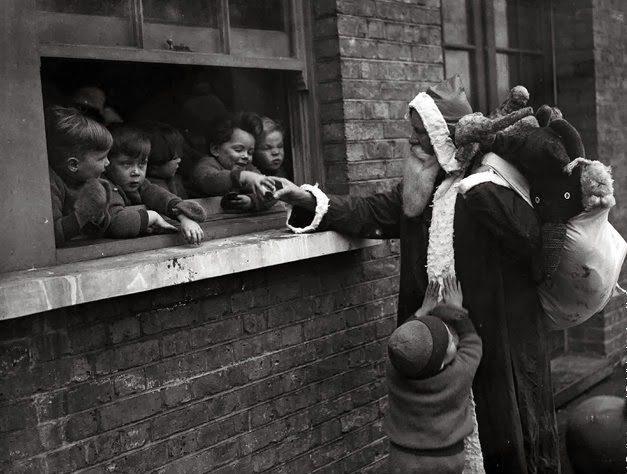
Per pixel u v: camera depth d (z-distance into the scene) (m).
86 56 2.68
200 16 3.15
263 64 3.31
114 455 2.56
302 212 3.32
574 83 5.69
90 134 2.63
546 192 2.93
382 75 3.67
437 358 2.68
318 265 3.34
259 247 2.94
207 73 3.44
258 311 3.07
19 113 2.42
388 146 3.70
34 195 2.47
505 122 2.91
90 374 2.49
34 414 2.34
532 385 3.12
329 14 3.47
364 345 3.58
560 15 5.64
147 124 3.13
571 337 5.91
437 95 3.13
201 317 2.84
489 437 3.04
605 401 3.90
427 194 3.11
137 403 2.62
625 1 6.01
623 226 5.93
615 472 3.66
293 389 3.22
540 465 3.17
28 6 2.43
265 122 3.43
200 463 2.84
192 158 3.41
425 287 3.14
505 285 3.10
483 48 4.99
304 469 3.27
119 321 2.56
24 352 2.32
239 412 2.99
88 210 2.63
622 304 5.90
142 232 2.84
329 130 3.54
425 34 3.91
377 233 3.31
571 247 2.93
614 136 5.88
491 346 3.01
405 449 2.73
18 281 2.24
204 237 3.12
